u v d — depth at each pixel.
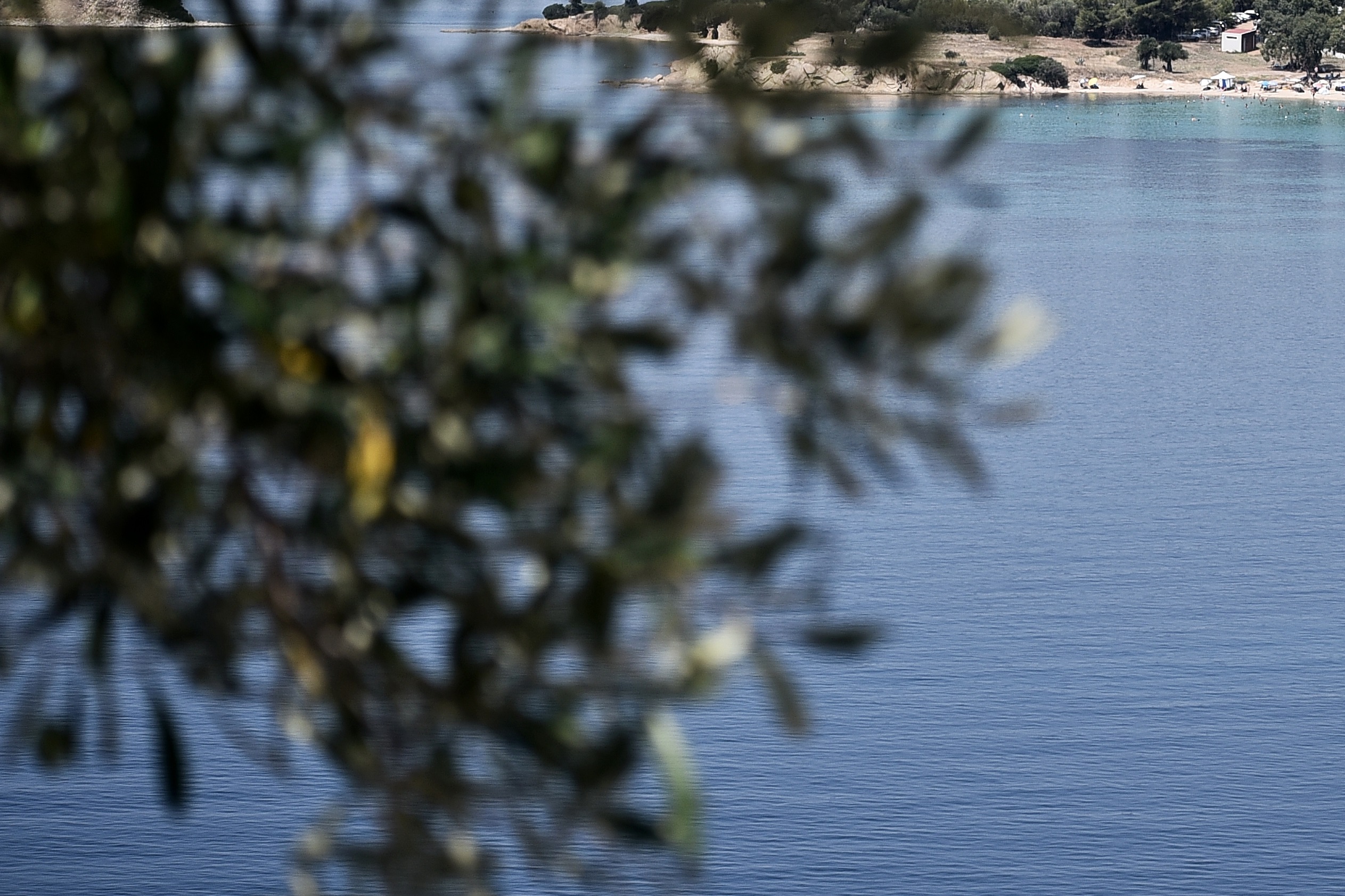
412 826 5.25
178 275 4.96
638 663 4.89
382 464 4.87
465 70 5.02
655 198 4.91
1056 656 186.38
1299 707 172.00
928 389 4.80
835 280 4.81
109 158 4.93
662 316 4.92
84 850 134.50
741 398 4.90
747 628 4.88
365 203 5.01
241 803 141.12
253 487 5.07
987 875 136.62
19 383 5.08
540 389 4.96
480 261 4.92
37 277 4.94
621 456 4.88
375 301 4.98
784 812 146.75
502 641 4.94
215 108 5.07
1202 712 171.75
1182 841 142.25
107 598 5.24
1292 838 141.75
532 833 5.09
